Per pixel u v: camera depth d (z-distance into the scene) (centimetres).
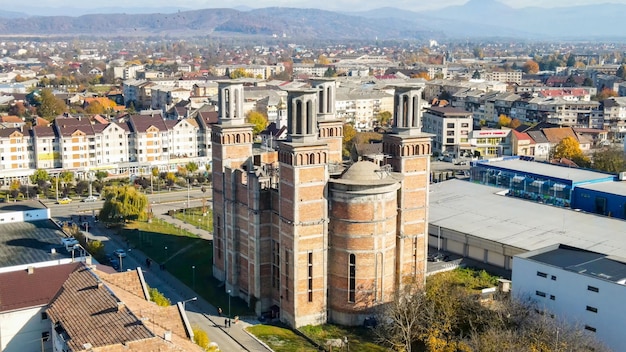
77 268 11156
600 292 10906
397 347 11069
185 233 18625
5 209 16850
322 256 12500
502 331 10512
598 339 10894
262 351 11612
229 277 14262
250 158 14625
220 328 12575
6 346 10612
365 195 12125
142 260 16562
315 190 12175
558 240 15312
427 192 13325
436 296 11750
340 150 15050
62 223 19100
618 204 18975
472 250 16062
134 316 8894
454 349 10694
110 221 19125
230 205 13912
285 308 12775
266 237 13225
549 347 10019
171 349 8238
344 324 12644
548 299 11712
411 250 13312
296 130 11956
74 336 8906
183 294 14300
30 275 11300
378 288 12581
